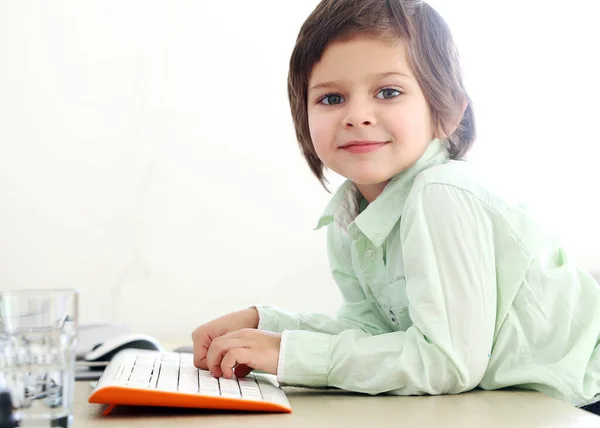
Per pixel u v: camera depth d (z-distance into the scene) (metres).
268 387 0.93
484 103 2.18
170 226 2.21
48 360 0.71
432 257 0.95
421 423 0.76
